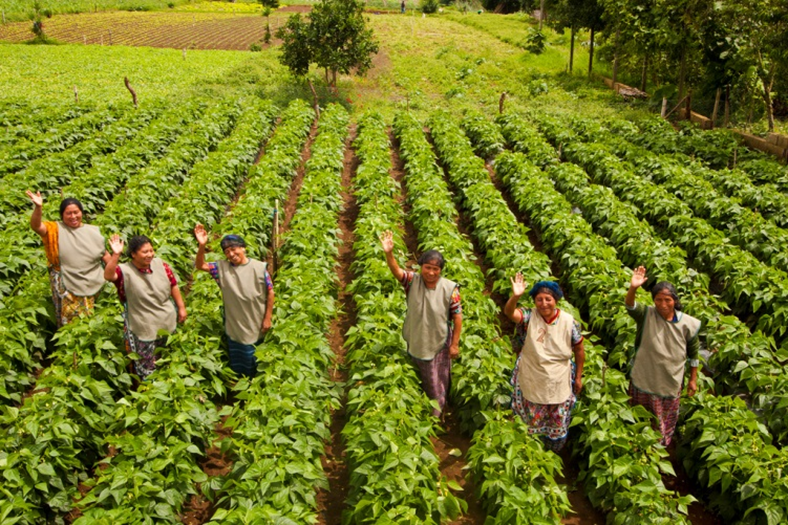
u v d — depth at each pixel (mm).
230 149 16172
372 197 12688
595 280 9156
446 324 6621
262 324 7328
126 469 5309
